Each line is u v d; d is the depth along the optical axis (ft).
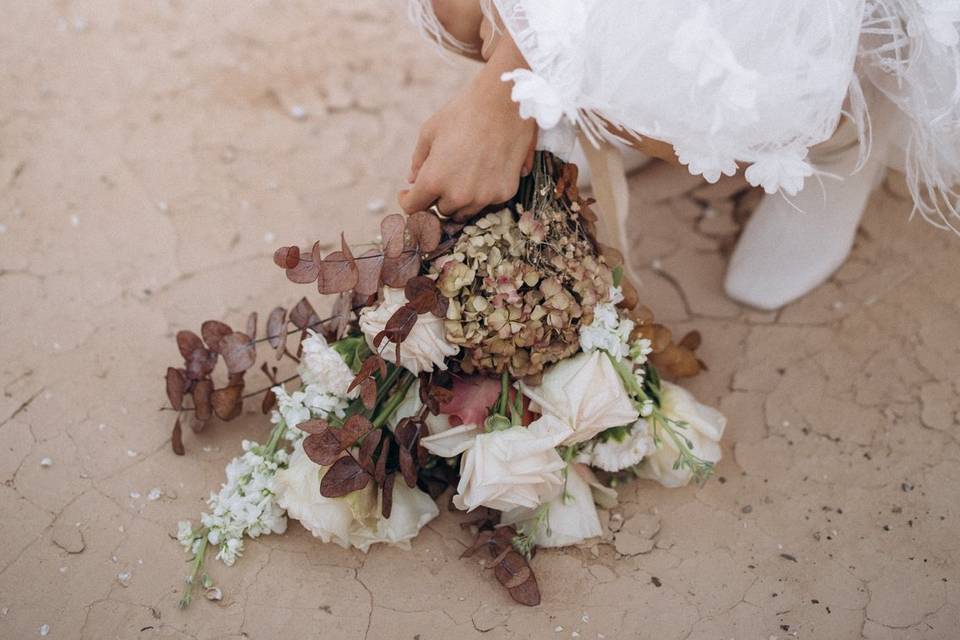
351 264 3.04
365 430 3.07
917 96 3.10
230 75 4.60
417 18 3.33
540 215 3.13
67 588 3.20
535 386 3.14
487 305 3.02
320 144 4.38
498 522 3.34
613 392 3.08
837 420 3.62
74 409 3.56
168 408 3.57
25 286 3.86
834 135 3.45
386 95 4.58
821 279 3.93
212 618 3.16
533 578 3.17
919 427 3.60
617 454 3.24
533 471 3.01
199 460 3.46
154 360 3.70
